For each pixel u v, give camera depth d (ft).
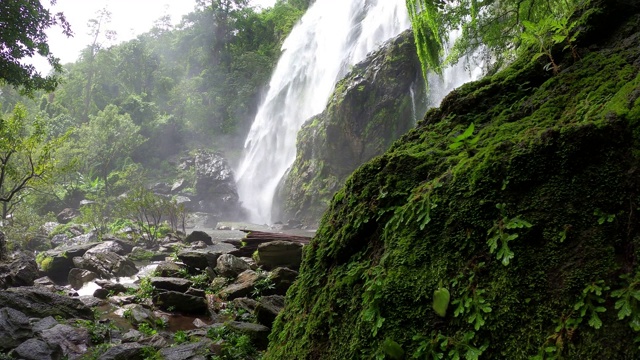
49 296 20.84
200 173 100.53
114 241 43.06
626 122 4.85
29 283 28.37
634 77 5.99
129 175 93.25
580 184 4.84
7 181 54.49
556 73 7.50
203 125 126.52
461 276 5.22
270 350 8.08
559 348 4.22
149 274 31.91
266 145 110.22
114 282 29.43
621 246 4.39
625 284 4.14
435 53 26.71
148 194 53.67
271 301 19.57
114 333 18.74
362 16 100.37
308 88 106.73
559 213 4.83
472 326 4.91
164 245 45.62
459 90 8.82
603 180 4.72
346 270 6.91
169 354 15.66
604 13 7.50
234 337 16.81
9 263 29.22
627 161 4.67
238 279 26.45
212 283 26.73
